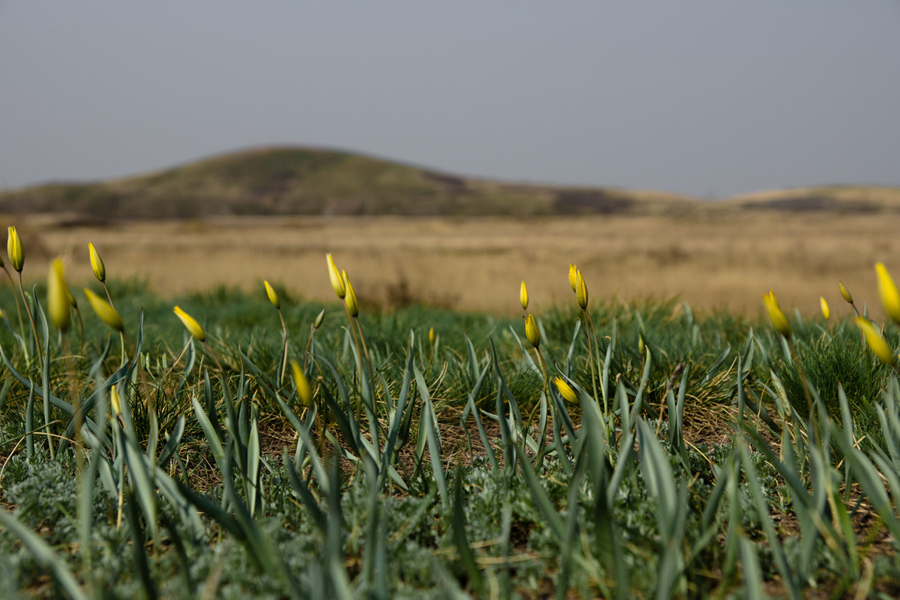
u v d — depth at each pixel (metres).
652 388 3.97
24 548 2.08
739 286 12.85
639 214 143.62
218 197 160.12
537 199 160.00
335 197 163.38
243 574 1.88
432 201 160.75
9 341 4.72
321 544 2.09
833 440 2.82
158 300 9.98
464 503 2.48
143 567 1.71
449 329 6.07
